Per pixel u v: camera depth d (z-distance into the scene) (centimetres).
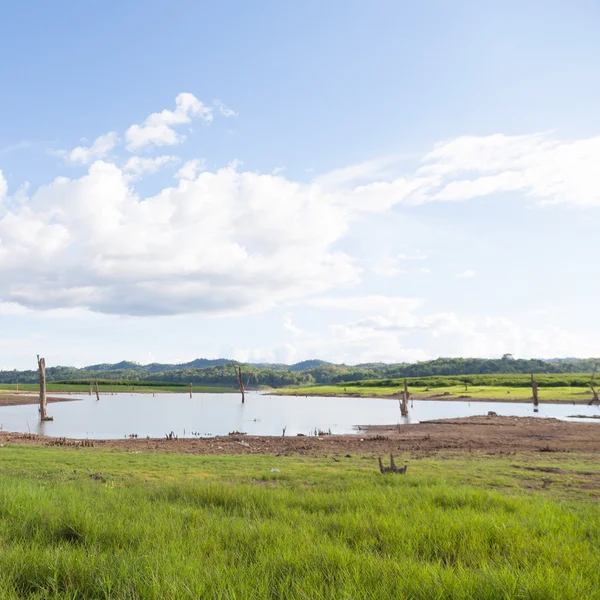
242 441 3259
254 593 411
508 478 1611
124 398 12500
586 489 1420
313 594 415
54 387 18300
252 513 856
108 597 404
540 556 546
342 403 10188
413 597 414
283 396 14812
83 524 650
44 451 2322
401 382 17000
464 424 4809
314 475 1620
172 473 1677
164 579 413
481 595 418
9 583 426
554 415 6166
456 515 782
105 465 1839
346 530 685
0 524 659
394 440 3319
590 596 420
